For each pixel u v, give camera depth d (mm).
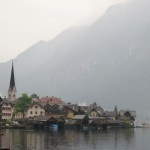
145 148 97625
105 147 97250
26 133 146000
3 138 113500
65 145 98688
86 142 109688
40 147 91438
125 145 104625
